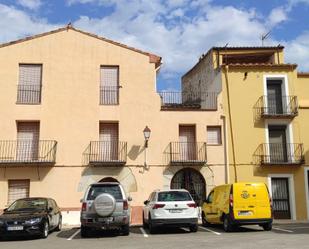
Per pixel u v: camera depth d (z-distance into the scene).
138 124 23.98
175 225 16.05
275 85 25.61
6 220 15.34
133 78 24.48
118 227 15.69
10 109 23.19
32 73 23.84
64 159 23.09
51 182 22.78
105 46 24.64
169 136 24.03
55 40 24.30
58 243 13.98
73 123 23.53
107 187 15.70
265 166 24.17
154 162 23.67
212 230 17.55
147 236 15.47
